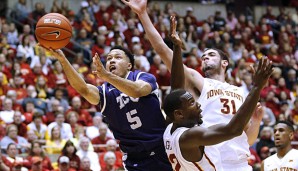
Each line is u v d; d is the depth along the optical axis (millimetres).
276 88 14781
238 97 5223
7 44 13602
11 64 12570
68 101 12195
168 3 18000
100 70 4512
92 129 10969
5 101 10703
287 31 18812
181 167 4262
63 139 10289
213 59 5387
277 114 13703
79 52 14797
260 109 5332
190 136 4027
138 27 16469
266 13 19656
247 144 5070
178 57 4648
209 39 16734
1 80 11609
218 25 17938
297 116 13922
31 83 12344
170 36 4617
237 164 4996
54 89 12219
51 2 16938
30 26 15180
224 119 5090
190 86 5223
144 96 4910
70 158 9172
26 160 9109
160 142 4914
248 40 17641
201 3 19328
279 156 6703
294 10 20453
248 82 14203
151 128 4926
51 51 4730
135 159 5004
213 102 5117
